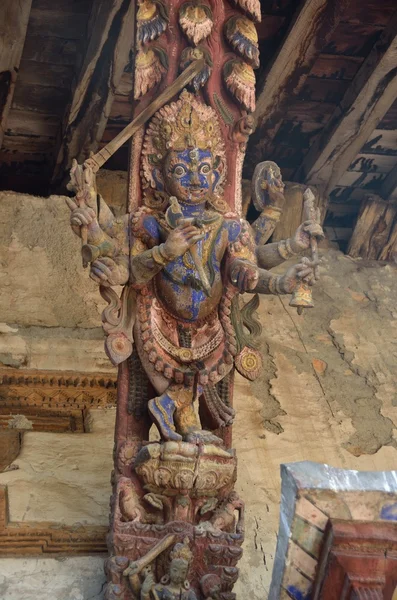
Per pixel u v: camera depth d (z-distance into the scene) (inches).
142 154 165.6
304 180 245.3
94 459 179.3
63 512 166.7
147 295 159.5
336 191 252.4
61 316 209.6
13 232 220.1
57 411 191.9
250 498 178.7
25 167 238.1
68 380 196.5
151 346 157.9
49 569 156.8
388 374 214.7
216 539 151.6
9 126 225.3
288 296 230.1
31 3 197.2
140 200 164.7
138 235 160.6
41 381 195.5
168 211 160.6
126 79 214.1
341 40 214.8
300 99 228.5
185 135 164.1
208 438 154.1
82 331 207.2
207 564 150.8
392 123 233.8
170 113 165.2
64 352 201.2
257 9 174.2
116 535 149.6
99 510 168.7
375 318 230.2
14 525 162.2
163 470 150.9
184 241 154.1
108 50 203.3
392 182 246.8
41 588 153.0
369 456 193.6
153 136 165.6
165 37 170.9
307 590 111.4
